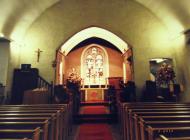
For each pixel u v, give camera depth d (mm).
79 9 10031
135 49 9711
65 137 5641
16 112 4145
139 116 3178
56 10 9992
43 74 9570
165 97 8375
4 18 7715
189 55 8258
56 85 9008
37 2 8812
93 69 15406
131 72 9844
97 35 13172
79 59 15508
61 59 12023
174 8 8148
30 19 9469
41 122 2844
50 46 9797
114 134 6703
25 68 9031
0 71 8391
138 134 3189
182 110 4156
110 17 9977
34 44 9781
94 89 13938
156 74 8914
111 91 10305
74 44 13484
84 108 11383
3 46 8570
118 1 10016
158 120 3023
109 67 15438
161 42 9672
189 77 8273
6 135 2268
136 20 9883
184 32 8211
